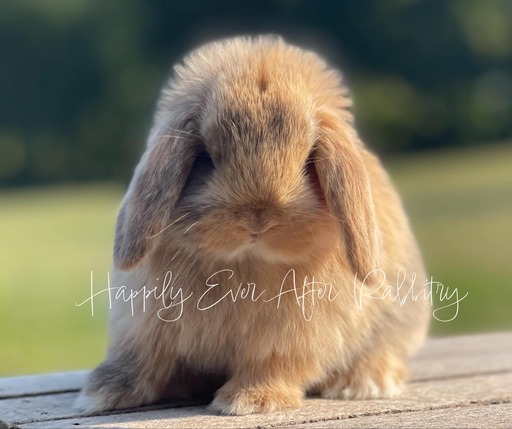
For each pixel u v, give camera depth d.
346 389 0.79
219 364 0.76
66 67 4.79
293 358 0.75
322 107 0.74
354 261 0.72
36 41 4.78
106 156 4.74
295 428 0.70
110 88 4.74
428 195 3.38
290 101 0.72
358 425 0.70
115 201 3.96
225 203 0.70
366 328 0.77
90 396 0.76
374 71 4.88
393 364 0.81
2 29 4.77
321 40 4.84
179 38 4.79
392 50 4.88
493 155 4.59
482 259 2.24
